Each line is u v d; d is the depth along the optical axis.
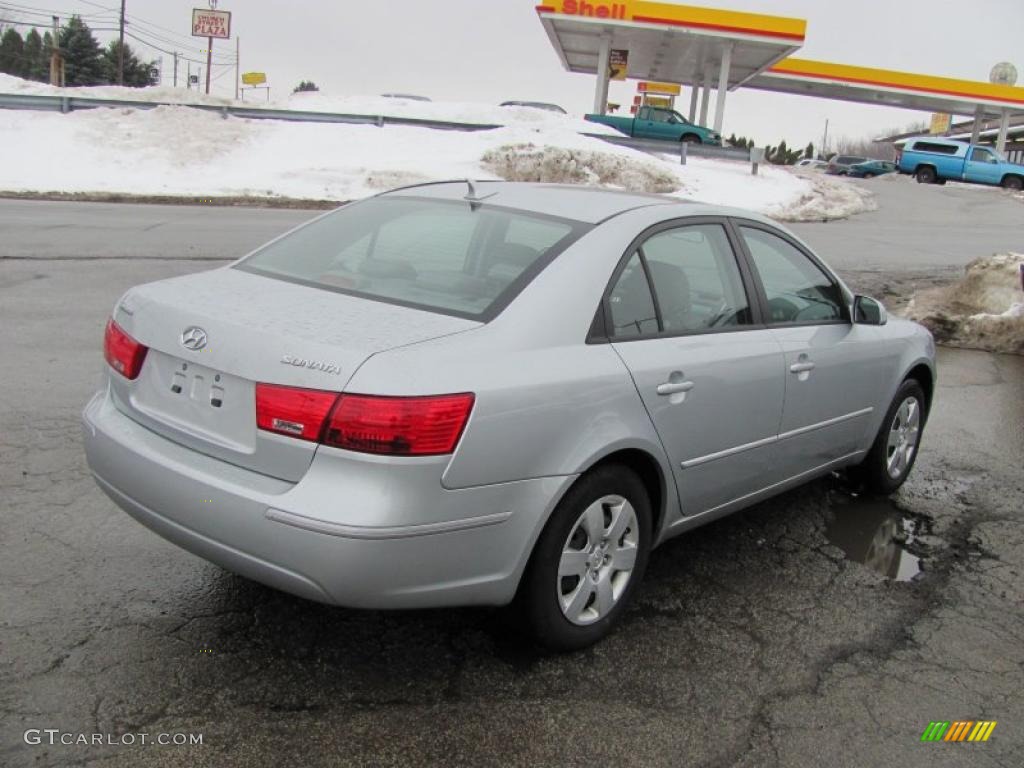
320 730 2.91
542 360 3.15
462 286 3.39
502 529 3.03
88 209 16.69
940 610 4.00
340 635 3.46
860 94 51.03
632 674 3.34
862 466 5.25
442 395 2.84
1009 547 4.71
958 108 51.28
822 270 4.74
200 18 52.03
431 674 3.25
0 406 5.79
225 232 14.20
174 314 3.23
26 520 4.24
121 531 4.18
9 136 23.02
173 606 3.58
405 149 25.72
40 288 9.38
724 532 4.71
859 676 3.44
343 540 2.74
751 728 3.08
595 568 3.43
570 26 36.53
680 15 35.34
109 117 24.98
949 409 7.25
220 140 24.84
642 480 3.67
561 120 32.47
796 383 4.27
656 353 3.56
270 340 2.96
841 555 4.51
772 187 28.02
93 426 3.39
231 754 2.77
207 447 3.06
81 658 3.20
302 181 22.52
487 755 2.84
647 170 26.00
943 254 16.83
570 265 3.43
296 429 2.83
